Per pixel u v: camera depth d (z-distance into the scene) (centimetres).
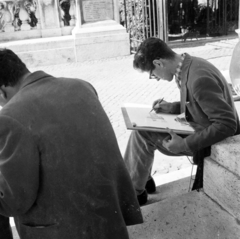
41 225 155
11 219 276
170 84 731
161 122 235
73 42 1036
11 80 155
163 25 1041
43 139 144
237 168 209
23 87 155
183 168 367
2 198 146
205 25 1445
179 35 1407
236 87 294
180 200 240
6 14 1035
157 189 304
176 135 220
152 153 256
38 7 1057
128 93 695
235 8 1448
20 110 144
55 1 1062
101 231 155
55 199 149
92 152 151
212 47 1108
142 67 232
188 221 221
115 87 744
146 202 283
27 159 140
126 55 1064
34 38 1076
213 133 209
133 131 260
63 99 152
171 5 1427
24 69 162
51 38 1059
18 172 140
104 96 687
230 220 217
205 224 216
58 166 146
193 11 1447
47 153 145
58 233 154
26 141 141
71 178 148
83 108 154
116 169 159
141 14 1091
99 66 958
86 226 153
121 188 165
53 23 1080
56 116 147
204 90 210
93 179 151
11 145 140
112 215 156
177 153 242
